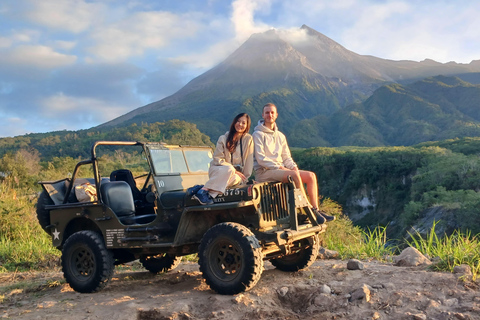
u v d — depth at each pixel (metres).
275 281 5.09
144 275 6.68
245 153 5.30
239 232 4.57
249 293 4.61
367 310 3.99
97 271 5.47
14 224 10.12
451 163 90.69
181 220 5.01
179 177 5.84
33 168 40.50
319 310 4.21
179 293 5.03
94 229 6.06
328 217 5.52
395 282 4.50
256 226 4.86
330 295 4.41
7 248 9.12
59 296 5.48
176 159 5.99
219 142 5.22
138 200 6.36
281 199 5.15
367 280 4.72
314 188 5.41
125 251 5.84
